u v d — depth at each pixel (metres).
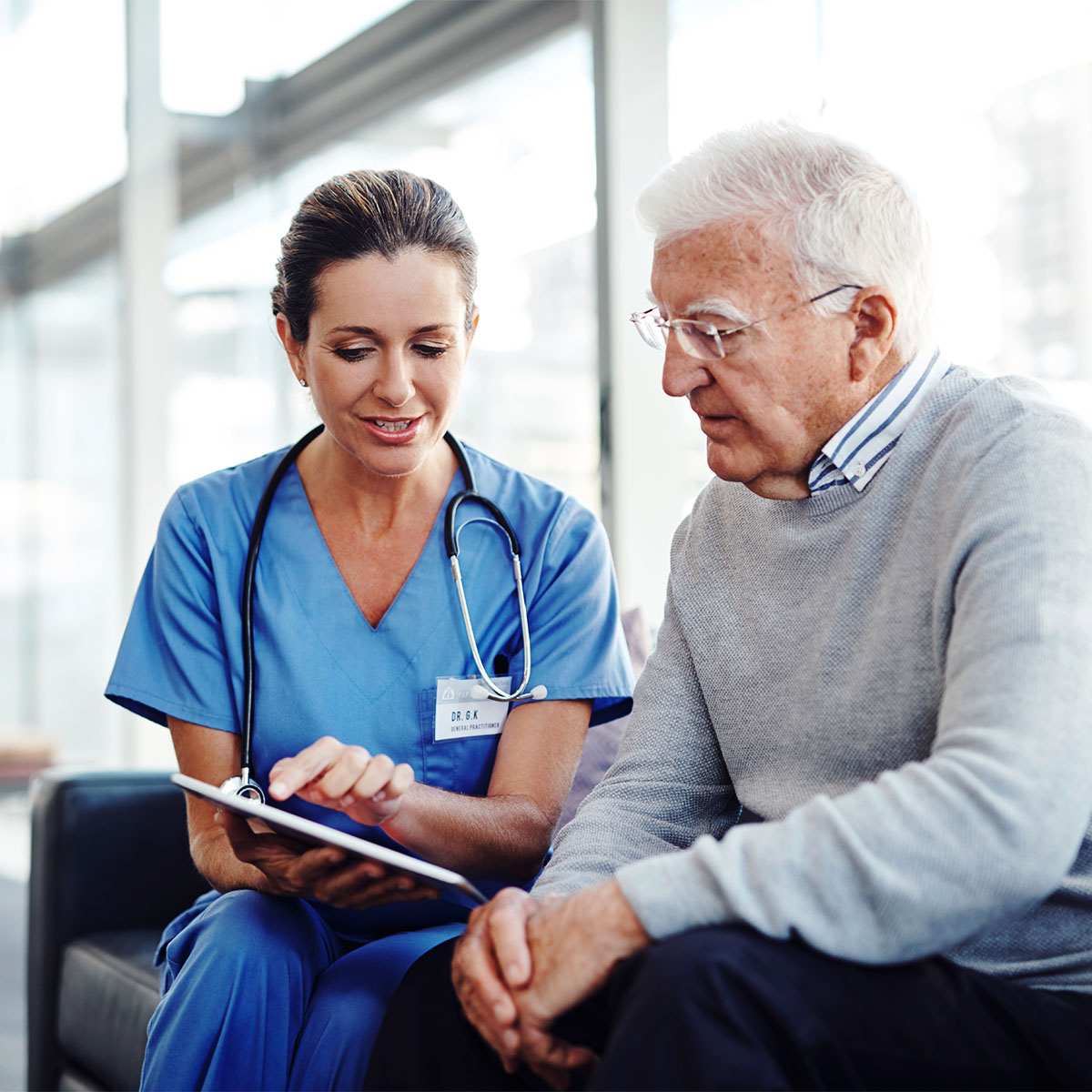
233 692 1.39
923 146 2.28
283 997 1.19
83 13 4.36
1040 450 1.00
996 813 0.84
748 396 1.12
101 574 4.32
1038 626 0.90
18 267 4.49
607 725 1.79
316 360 1.32
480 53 3.37
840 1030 0.85
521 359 3.10
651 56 2.87
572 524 1.49
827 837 0.86
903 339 1.13
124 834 2.09
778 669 1.17
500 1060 1.03
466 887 1.00
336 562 1.43
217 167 4.17
